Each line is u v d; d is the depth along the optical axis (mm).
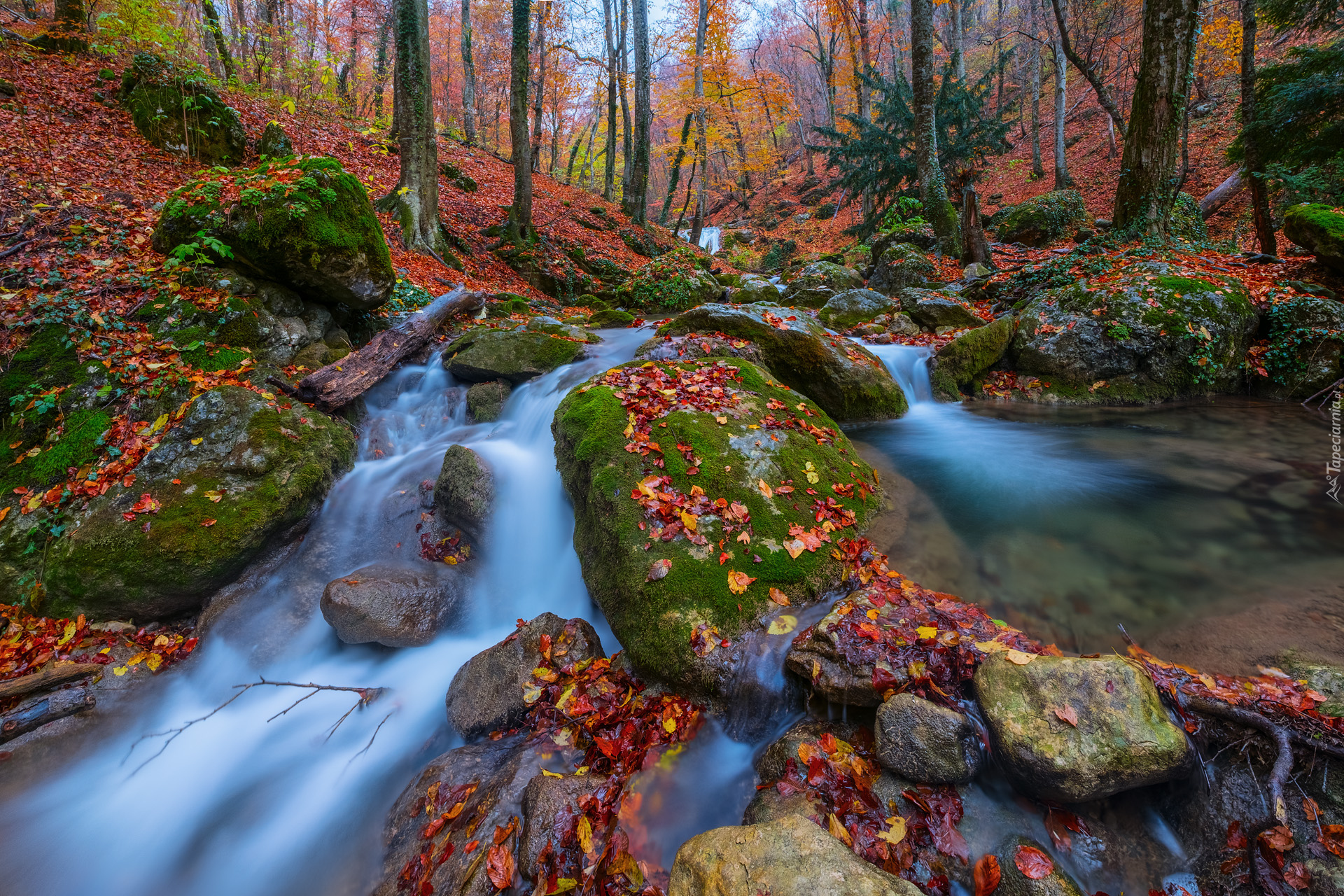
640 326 8969
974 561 3596
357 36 21500
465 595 4301
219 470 4293
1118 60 25531
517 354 6664
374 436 5793
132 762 3277
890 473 4859
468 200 16359
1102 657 2385
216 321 5285
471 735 3164
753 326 6449
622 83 26625
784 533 3545
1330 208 7656
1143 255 8508
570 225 18734
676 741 2777
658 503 3631
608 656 3531
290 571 4398
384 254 6340
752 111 36094
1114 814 2172
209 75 10500
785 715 2846
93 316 4891
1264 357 6609
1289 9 11039
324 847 2838
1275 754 2102
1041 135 27828
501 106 34625
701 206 26891
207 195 5680
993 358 7352
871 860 2100
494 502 4766
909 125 20344
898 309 9562
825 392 6215
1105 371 6789
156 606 3912
